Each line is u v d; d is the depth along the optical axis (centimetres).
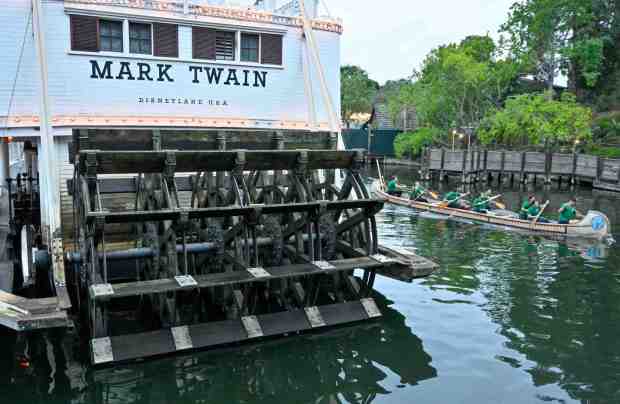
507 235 1928
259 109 1414
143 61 1286
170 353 898
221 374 848
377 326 1039
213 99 1362
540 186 3650
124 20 1258
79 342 946
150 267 1098
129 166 971
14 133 1173
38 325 804
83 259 981
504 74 4144
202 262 1200
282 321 984
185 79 1330
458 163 3819
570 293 1256
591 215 1861
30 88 1186
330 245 1096
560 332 1024
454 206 2405
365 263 1026
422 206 2514
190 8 1310
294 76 1446
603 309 1149
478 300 1198
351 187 1166
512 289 1283
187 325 938
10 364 869
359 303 1063
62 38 1213
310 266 1002
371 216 1091
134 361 875
